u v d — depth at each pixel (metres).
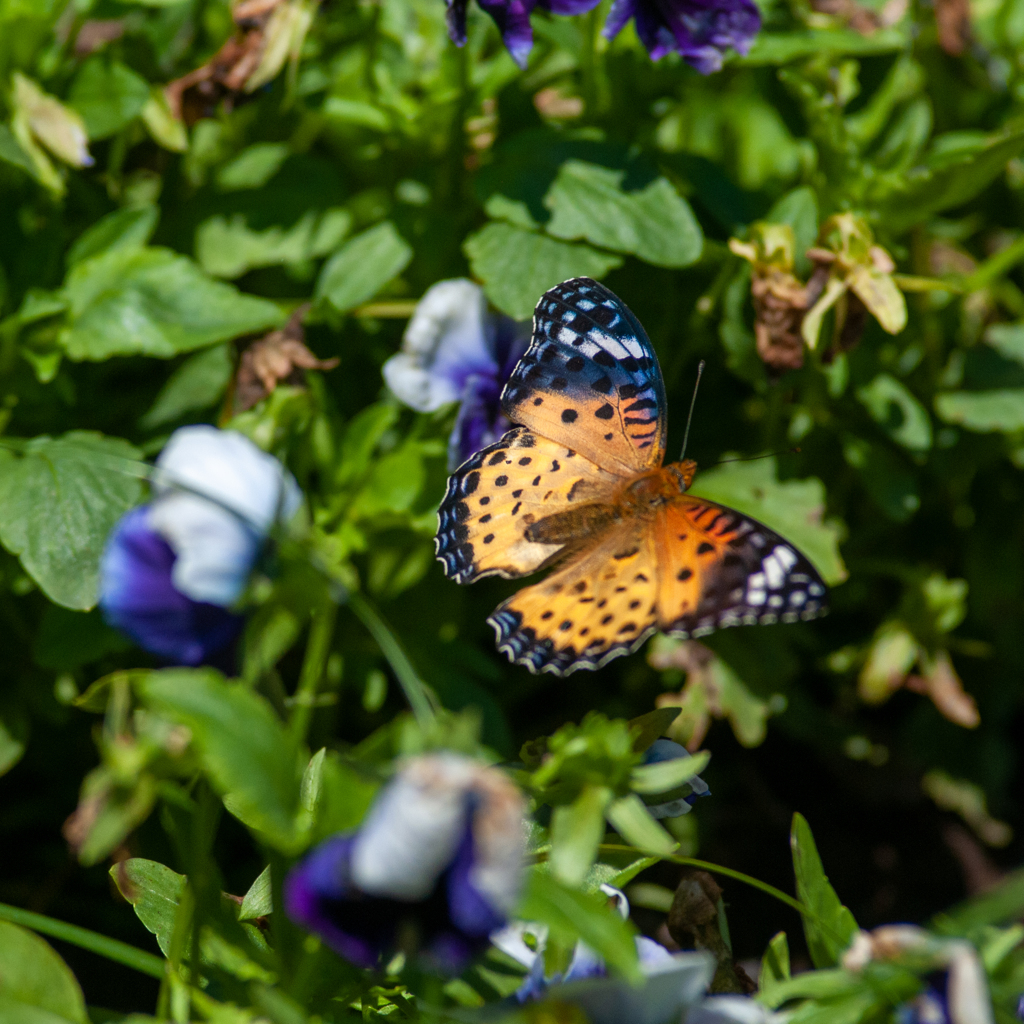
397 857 0.63
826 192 0.82
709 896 0.72
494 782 0.63
